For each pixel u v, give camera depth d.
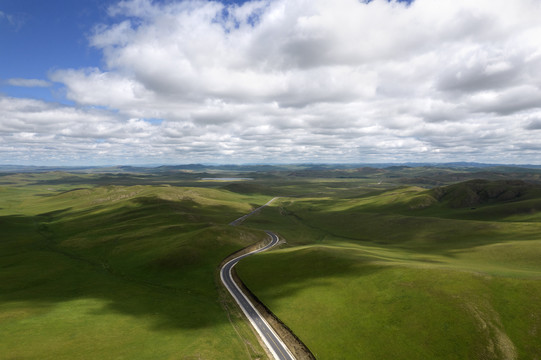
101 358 57.66
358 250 121.88
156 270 114.69
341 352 60.72
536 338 54.75
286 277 95.88
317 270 95.69
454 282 71.12
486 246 122.25
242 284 98.19
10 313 77.00
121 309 81.38
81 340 64.12
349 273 87.81
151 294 93.31
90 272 118.81
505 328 57.75
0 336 64.94
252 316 77.75
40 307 82.06
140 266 120.00
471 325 59.44
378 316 67.44
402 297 71.00
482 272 74.81
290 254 116.00
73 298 90.00
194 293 93.44
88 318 75.12
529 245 112.00
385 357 57.47
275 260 112.69
